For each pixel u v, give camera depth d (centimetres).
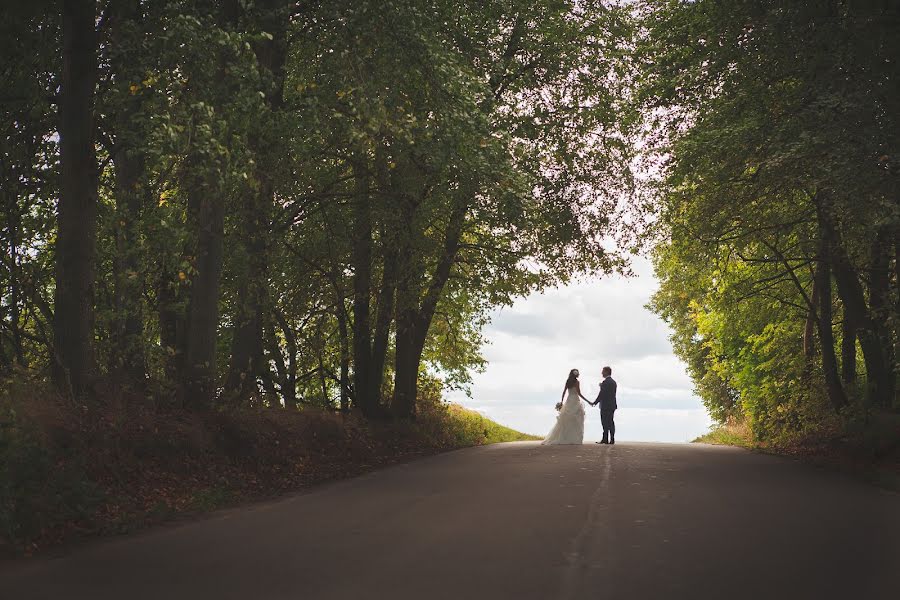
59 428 1198
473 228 2855
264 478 1538
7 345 1488
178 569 761
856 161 1728
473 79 1845
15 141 1502
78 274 1365
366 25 1659
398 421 2641
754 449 2561
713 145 2016
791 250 2617
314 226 2294
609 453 2197
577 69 2642
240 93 1425
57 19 1411
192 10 1455
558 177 2656
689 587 676
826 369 2473
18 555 838
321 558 804
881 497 1259
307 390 2898
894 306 1998
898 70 1725
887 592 663
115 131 1566
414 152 1972
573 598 641
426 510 1130
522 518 1044
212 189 1493
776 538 896
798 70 1981
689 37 2270
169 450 1384
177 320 1872
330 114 1775
